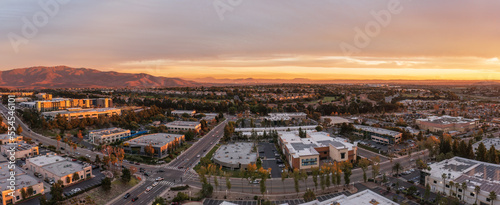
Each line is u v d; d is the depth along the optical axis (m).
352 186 180.62
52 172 180.12
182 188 179.50
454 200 145.38
